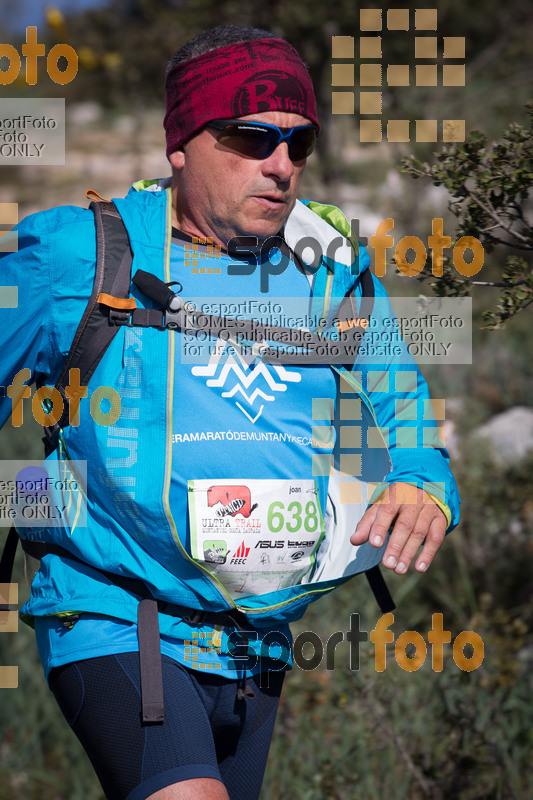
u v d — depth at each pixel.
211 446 3.63
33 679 6.97
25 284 3.66
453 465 9.02
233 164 3.75
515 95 17.36
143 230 3.77
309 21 14.93
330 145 17.53
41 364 3.77
